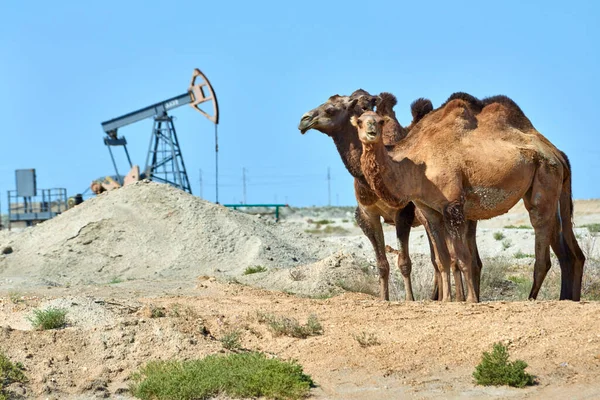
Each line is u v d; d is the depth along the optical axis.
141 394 28.02
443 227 40.53
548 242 42.03
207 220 84.81
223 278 61.41
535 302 36.12
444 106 41.38
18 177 155.88
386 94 47.38
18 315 36.53
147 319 34.31
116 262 79.75
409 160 39.50
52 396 28.12
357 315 36.56
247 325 35.69
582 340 30.38
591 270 52.62
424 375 28.91
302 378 28.56
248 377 28.31
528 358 29.61
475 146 40.06
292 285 57.62
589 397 25.98
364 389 27.95
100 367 30.64
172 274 74.81
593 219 135.88
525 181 40.91
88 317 34.84
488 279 55.59
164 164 147.50
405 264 43.94
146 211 86.50
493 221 138.50
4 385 28.30
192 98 141.25
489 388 27.42
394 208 40.69
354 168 41.94
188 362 30.05
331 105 41.75
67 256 81.06
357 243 95.69
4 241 89.75
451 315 34.88
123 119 148.62
